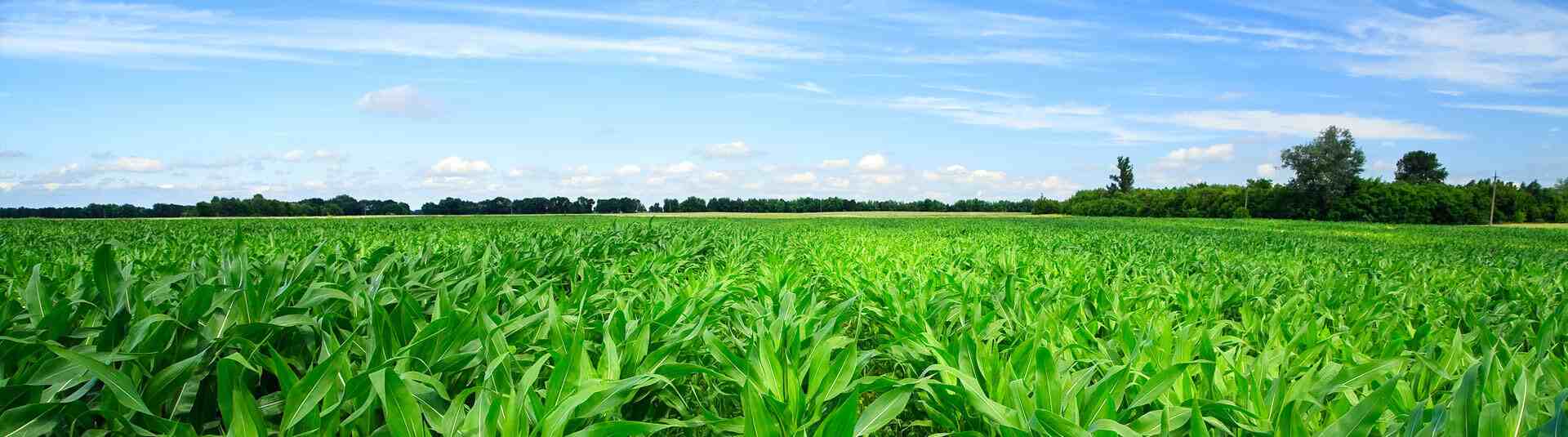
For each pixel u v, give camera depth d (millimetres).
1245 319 4750
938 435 2707
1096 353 3586
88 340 3188
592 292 5262
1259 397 2760
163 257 7348
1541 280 7273
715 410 3545
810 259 10938
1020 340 4027
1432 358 3504
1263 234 25016
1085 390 2752
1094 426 2424
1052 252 12062
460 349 3250
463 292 4906
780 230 24141
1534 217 77938
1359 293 6164
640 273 6824
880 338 4938
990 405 2551
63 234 18969
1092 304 5242
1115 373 2684
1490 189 76750
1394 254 13109
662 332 3773
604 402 2625
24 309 3367
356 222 38219
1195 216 87375
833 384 2961
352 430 2648
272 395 2799
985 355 3203
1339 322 4832
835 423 2400
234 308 3328
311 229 22391
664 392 3264
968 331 4121
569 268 7438
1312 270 8688
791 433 2551
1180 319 5113
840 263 8398
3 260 6055
